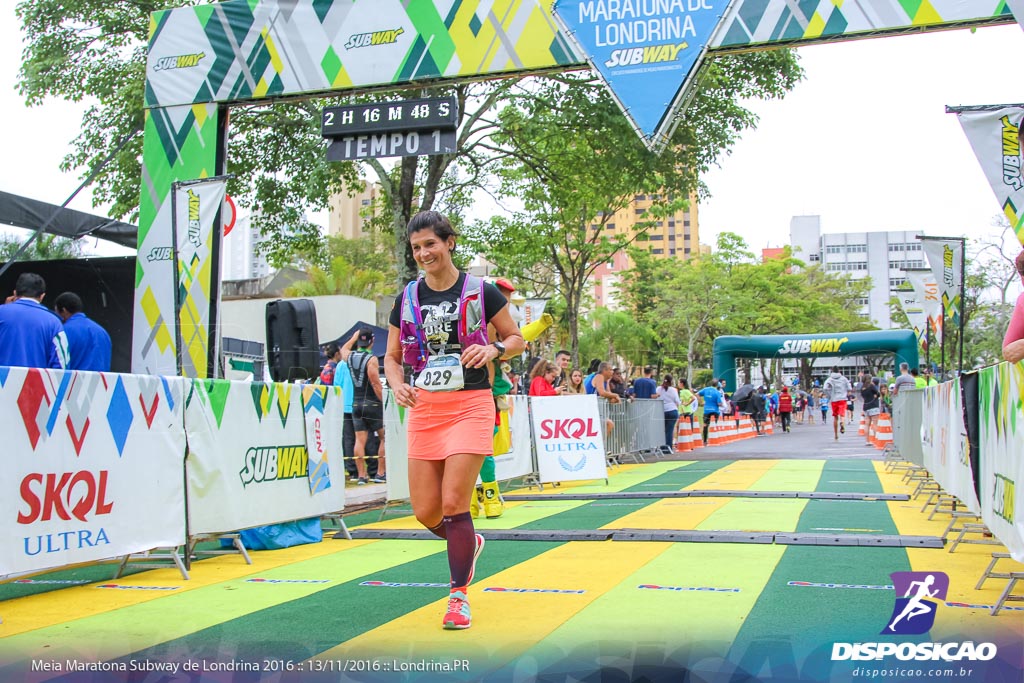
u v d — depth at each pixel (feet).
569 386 48.03
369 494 33.73
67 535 14.57
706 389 78.18
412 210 68.90
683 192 65.21
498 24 32.65
